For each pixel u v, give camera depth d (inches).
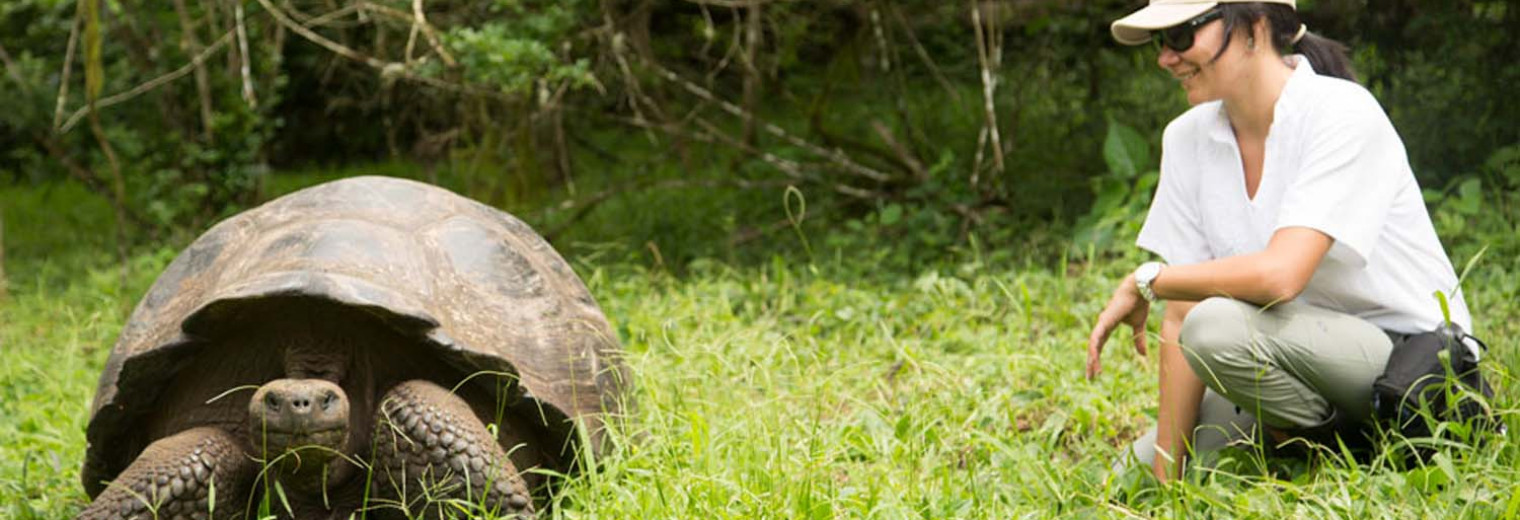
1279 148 164.1
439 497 159.6
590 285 311.3
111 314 323.6
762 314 295.9
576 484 170.1
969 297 284.5
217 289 167.9
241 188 434.0
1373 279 166.1
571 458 174.1
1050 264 322.3
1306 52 169.3
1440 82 343.9
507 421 171.5
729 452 174.7
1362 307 168.2
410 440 159.9
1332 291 167.3
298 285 159.8
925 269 319.9
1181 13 160.9
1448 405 156.3
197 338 165.0
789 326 281.6
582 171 517.7
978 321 278.1
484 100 418.0
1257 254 159.6
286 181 616.4
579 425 167.6
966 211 352.8
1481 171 331.6
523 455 173.8
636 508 161.0
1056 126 402.0
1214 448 183.0
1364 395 165.8
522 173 434.0
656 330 272.7
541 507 175.5
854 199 392.2
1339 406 168.9
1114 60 409.1
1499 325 237.8
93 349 306.2
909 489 165.9
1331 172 159.0
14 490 197.0
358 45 466.6
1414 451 156.3
